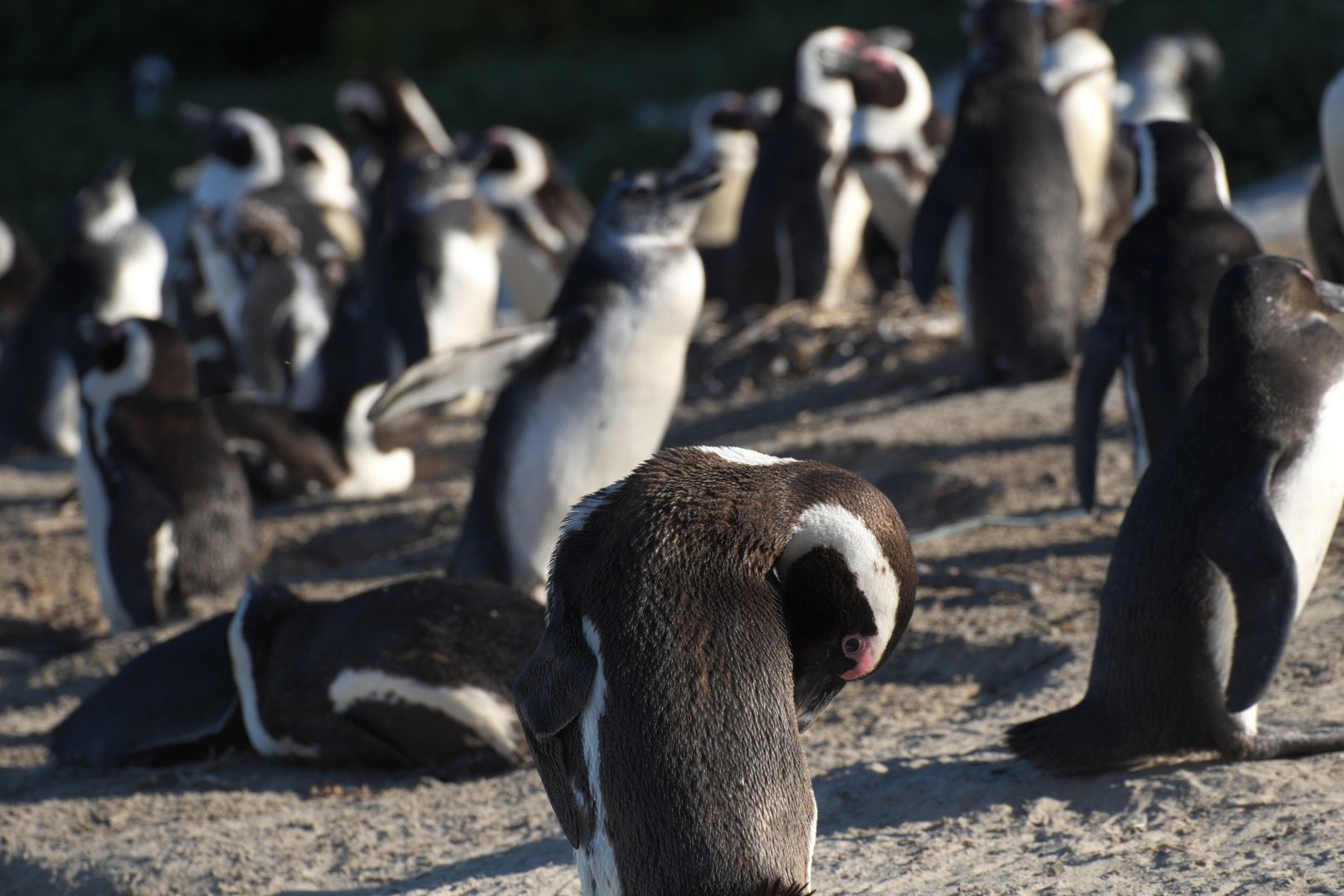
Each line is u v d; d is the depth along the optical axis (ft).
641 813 19.39
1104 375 41.11
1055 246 63.21
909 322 80.07
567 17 229.45
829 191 87.81
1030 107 63.67
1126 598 28.17
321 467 69.10
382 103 105.50
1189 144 41.34
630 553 19.70
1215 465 27.55
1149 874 24.67
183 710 38.40
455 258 83.66
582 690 19.53
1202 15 162.30
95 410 52.54
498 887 28.12
